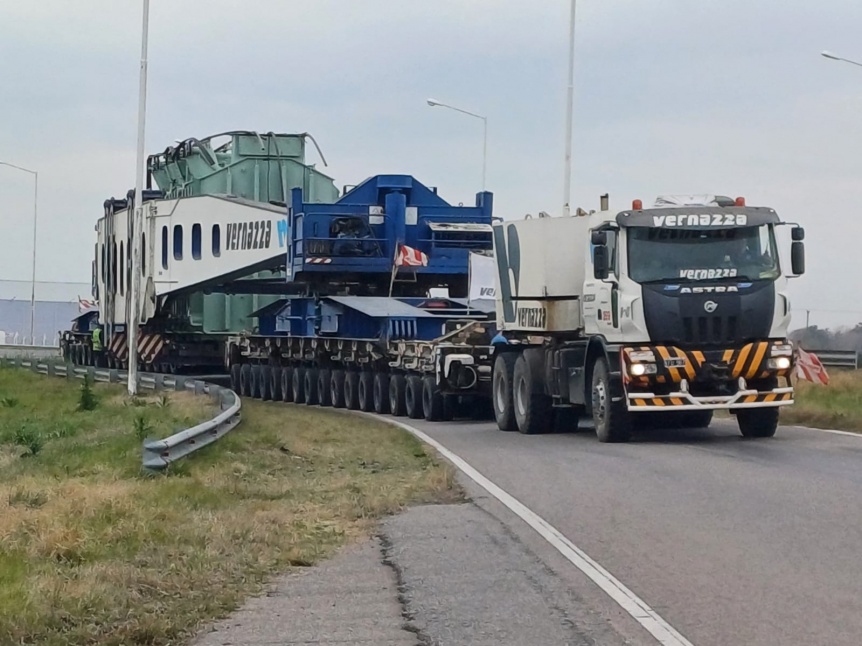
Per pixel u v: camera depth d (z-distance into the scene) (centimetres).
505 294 2445
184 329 4128
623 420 2023
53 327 11038
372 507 1356
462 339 2759
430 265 3247
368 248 3241
